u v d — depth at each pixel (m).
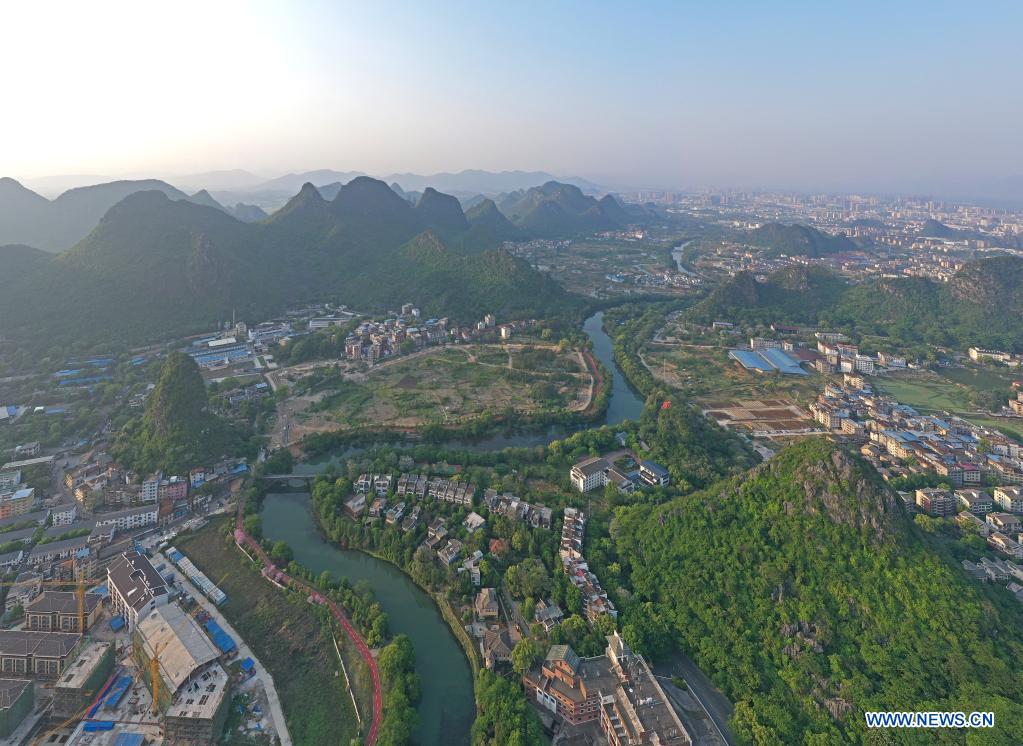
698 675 179.50
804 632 178.12
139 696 169.62
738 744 153.12
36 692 170.25
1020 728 137.12
